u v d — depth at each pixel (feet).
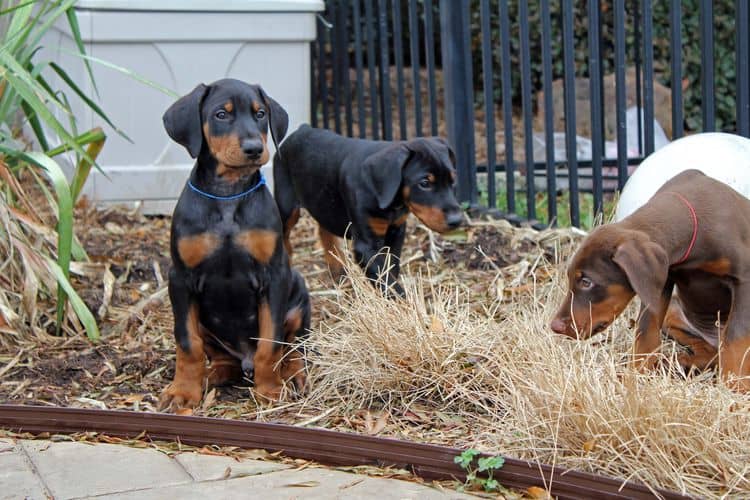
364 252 7.55
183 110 6.39
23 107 8.15
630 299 6.11
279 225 6.48
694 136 7.34
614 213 7.79
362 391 6.44
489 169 9.30
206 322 6.64
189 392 6.43
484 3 9.16
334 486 5.63
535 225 8.89
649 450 5.54
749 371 6.17
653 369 6.30
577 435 5.75
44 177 10.18
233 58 9.82
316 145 7.89
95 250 8.63
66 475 5.71
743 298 6.20
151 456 5.90
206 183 6.39
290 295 6.70
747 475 5.55
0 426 6.16
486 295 7.70
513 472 5.63
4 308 7.19
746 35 8.00
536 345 6.30
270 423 5.98
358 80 11.02
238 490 5.58
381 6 10.26
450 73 9.43
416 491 5.59
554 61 14.30
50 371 6.80
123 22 9.55
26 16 8.03
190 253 6.36
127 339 7.27
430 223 7.39
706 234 6.18
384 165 7.37
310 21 9.92
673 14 8.13
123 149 9.73
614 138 12.65
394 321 6.63
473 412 6.27
